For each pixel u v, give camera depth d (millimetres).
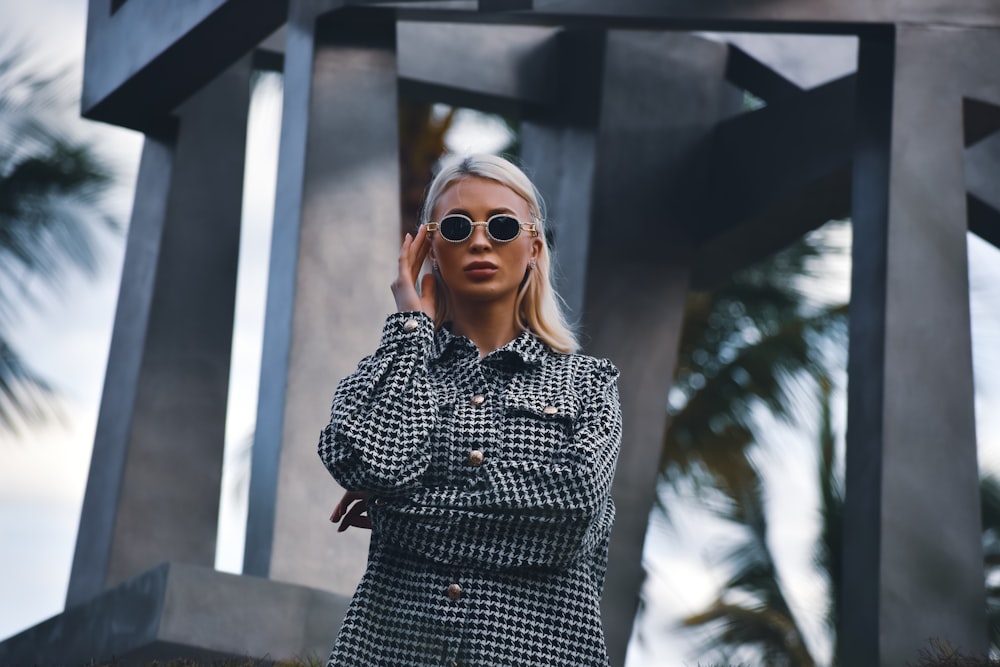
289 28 7543
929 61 7230
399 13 7266
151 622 6008
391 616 2264
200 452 8547
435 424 2291
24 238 15195
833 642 14648
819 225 8961
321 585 6500
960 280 6930
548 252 2527
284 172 7328
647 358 8609
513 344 2395
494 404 2318
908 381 6730
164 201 8797
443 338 2436
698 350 15273
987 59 7293
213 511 8523
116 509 8250
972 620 6402
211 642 6008
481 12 7160
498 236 2438
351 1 7188
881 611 6359
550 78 9172
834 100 8438
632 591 8234
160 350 8586
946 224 7008
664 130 8984
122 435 8453
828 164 8367
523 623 2227
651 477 8453
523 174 2523
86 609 6578
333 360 6852
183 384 8594
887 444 6605
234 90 9125
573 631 2248
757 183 8789
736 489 15219
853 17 7203
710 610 15109
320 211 7074
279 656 6086
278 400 6770
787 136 8680
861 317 7000
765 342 15078
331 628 6234
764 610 14930
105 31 8844
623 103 8883
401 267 2477
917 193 7035
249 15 7609
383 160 7273
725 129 9086
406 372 2316
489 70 9000
